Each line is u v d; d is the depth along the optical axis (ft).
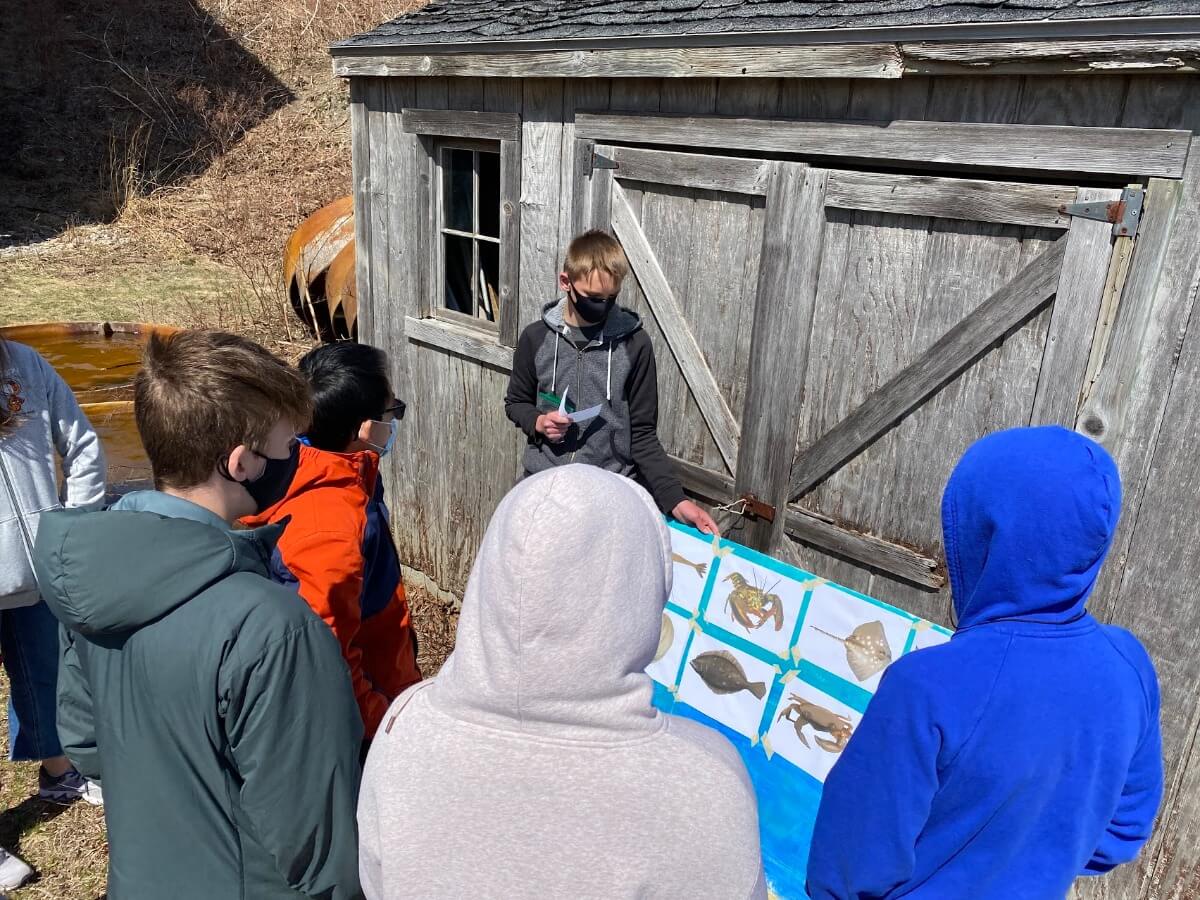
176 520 4.70
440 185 14.61
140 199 42.78
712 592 8.68
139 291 33.91
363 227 15.98
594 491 3.35
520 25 12.05
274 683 4.55
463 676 3.45
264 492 5.49
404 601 8.47
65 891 9.19
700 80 10.25
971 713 4.32
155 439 4.98
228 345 5.12
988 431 8.61
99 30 51.90
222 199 43.11
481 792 3.29
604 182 11.54
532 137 12.41
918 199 8.62
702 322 10.95
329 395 7.08
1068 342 7.89
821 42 8.68
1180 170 7.05
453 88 13.50
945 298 8.71
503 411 14.15
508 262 13.28
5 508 8.30
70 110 47.29
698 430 11.34
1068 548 4.31
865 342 9.40
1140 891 8.20
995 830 4.47
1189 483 7.32
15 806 10.28
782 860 7.54
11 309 30.55
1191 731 7.61
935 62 8.01
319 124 48.88
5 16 51.13
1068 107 7.64
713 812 3.33
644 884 3.19
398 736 3.57
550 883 3.22
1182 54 6.70
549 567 3.19
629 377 10.44
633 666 3.39
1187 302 7.16
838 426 9.73
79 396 18.31
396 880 3.34
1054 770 4.34
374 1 54.95
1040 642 4.40
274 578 6.66
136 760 4.79
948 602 9.17
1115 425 7.68
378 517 7.79
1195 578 7.38
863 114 8.92
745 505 10.77
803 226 9.60
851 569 10.00
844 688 7.72
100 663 4.89
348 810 4.90
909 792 4.43
